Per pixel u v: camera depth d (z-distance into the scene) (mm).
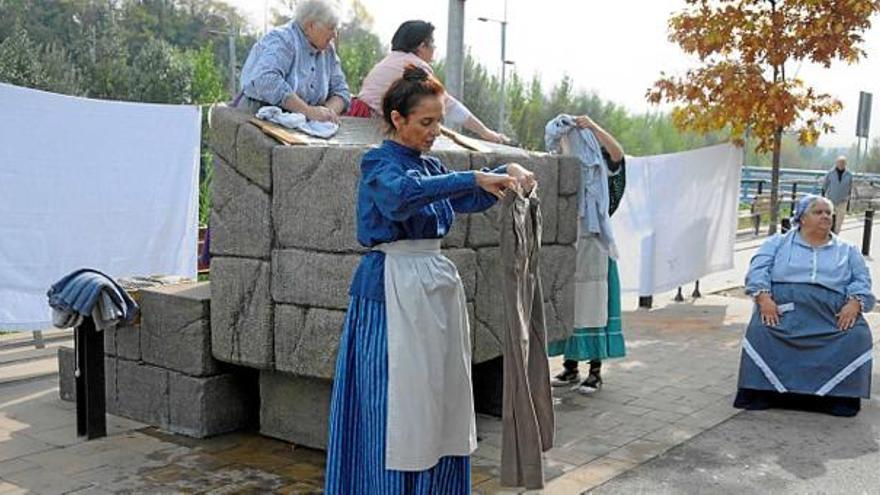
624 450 4637
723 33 9375
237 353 4438
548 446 3707
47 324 6441
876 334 7688
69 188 6523
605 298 5664
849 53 9125
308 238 4105
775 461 4496
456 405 3148
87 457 4375
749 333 5508
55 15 37531
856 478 4266
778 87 9242
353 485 3150
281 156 4164
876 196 25031
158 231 7223
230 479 4094
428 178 2857
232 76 23516
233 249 4402
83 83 28984
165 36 43906
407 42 5137
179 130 7262
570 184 5168
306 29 4809
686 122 9969
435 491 3150
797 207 5707
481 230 4363
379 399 2996
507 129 37781
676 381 6129
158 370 4816
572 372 6000
